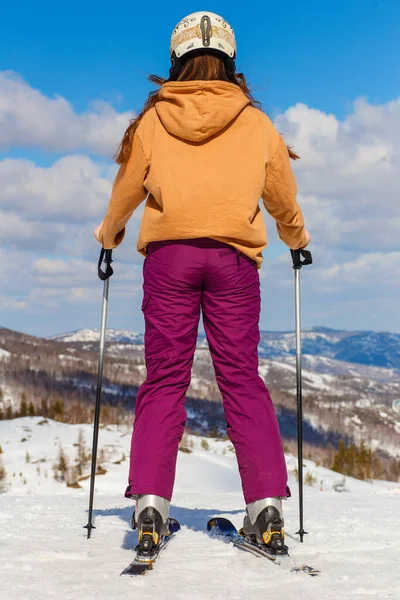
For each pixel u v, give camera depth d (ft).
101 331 8.21
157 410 6.57
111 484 55.52
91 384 461.37
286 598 4.81
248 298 6.78
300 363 8.04
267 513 6.26
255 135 6.81
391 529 8.09
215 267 6.59
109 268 8.36
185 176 6.55
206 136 6.61
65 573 5.68
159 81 7.34
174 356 6.65
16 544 7.01
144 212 6.96
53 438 79.66
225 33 7.01
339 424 532.32
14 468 65.46
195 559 6.15
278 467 6.45
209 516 9.80
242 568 5.78
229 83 6.75
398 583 5.19
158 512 6.18
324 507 11.14
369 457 124.57
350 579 5.36
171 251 6.64
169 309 6.67
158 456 6.37
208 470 76.43
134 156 6.83
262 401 6.73
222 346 6.75
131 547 6.94
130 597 4.83
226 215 6.52
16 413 156.25
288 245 8.18
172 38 7.20
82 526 8.59
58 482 60.44
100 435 81.56
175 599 4.79
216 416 335.26
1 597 4.78
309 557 6.34
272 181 7.04
